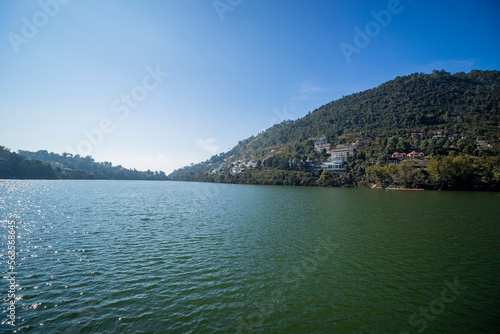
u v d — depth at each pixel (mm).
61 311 15188
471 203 68250
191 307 16062
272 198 85625
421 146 159750
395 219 45219
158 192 115688
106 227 36844
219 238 31859
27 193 88562
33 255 24594
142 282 19344
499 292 18453
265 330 13922
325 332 13875
